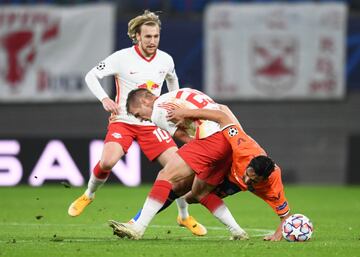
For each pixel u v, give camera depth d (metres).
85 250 30.70
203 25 72.31
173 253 29.83
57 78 72.38
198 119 33.41
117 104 39.16
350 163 73.19
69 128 73.62
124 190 67.75
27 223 43.53
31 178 72.75
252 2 75.00
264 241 33.56
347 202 58.50
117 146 38.56
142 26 38.16
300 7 71.06
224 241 33.88
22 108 73.62
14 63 72.44
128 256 29.20
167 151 39.16
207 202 34.66
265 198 33.31
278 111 72.62
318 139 73.12
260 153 32.81
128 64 39.09
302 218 33.50
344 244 32.44
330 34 71.25
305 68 71.50
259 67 71.50
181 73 72.44
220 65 71.69
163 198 33.53
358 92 72.62
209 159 33.47
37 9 72.12
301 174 73.50
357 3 74.25
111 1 75.19
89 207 53.84
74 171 72.56
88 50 72.12
